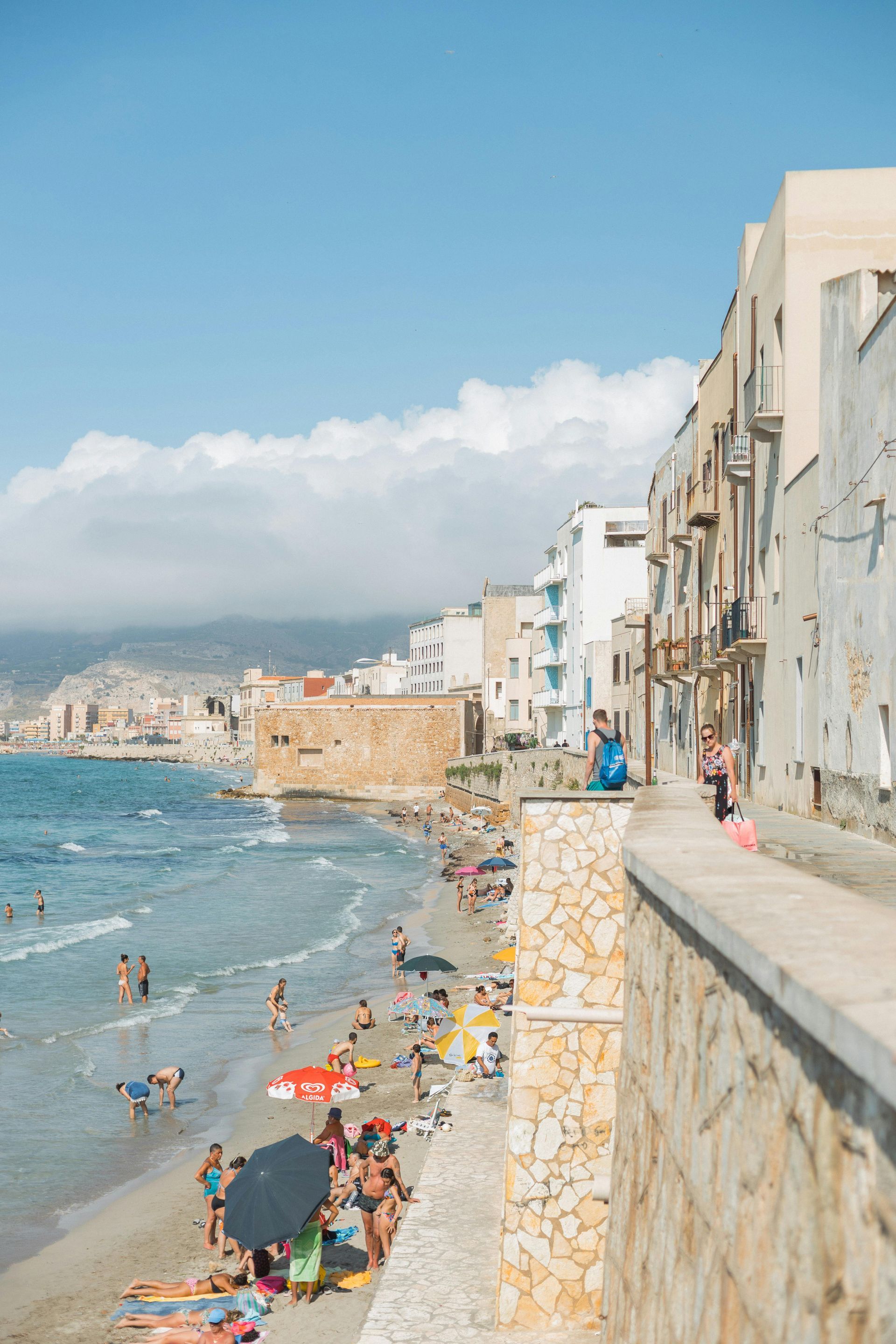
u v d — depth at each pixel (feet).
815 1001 10.37
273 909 195.21
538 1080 38.52
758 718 96.78
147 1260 64.59
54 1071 102.12
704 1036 16.39
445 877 224.94
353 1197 68.18
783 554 84.99
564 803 39.45
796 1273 11.39
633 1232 22.94
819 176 83.35
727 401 112.16
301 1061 103.71
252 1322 54.60
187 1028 116.98
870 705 59.21
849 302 63.26
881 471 56.75
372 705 417.69
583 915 38.88
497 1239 48.78
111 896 216.54
